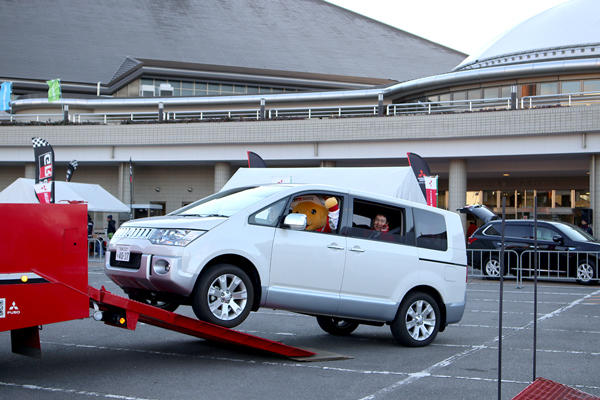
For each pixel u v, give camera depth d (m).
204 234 7.23
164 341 8.93
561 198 32.34
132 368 7.14
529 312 12.65
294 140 30.97
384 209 8.75
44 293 5.98
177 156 32.81
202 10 72.50
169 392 6.10
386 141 29.86
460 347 8.90
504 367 7.56
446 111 29.81
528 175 32.50
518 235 20.00
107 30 63.16
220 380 6.64
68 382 6.44
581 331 10.33
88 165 35.66
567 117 26.70
